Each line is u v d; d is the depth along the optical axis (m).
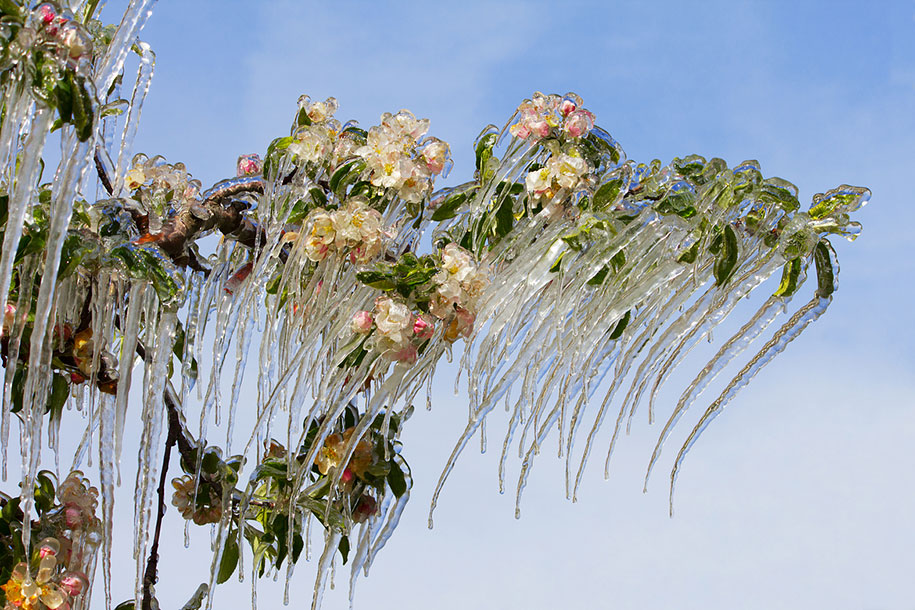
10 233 1.92
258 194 2.18
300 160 2.19
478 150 2.19
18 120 1.93
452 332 2.12
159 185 2.13
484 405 2.13
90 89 1.92
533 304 2.18
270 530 2.22
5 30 1.91
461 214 2.21
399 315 2.08
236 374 2.16
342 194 2.16
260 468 2.21
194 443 2.20
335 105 2.24
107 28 2.10
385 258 2.19
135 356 2.14
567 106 2.17
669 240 2.12
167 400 2.17
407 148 2.16
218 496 2.21
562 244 2.12
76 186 1.94
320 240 2.11
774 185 2.13
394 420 2.23
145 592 2.13
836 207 2.12
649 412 2.17
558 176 2.15
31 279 2.00
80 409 2.21
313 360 2.16
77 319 2.12
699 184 2.14
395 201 2.17
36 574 2.05
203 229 2.15
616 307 2.12
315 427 2.22
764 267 2.14
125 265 2.04
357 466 2.20
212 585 2.17
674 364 2.17
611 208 2.13
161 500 2.16
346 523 2.19
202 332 2.18
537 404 2.16
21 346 2.08
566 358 2.15
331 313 2.13
